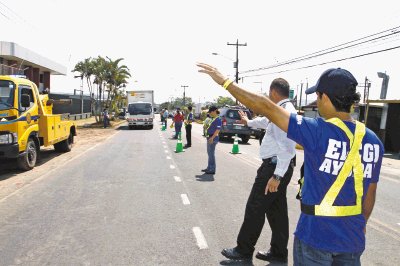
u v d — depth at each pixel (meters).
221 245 4.58
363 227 1.84
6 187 7.79
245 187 8.20
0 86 9.20
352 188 1.79
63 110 36.72
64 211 5.98
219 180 8.97
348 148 1.79
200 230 5.14
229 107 22.20
